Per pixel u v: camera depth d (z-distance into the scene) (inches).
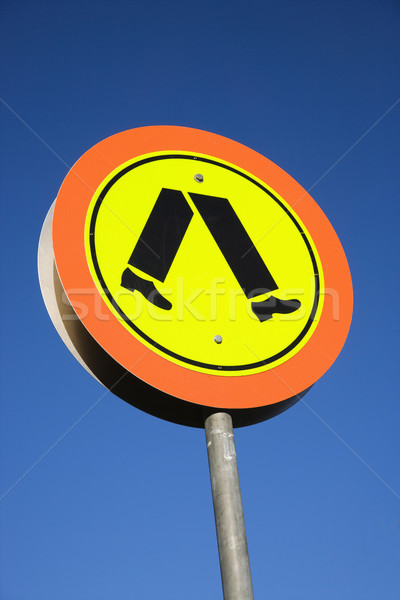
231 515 100.7
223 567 97.7
